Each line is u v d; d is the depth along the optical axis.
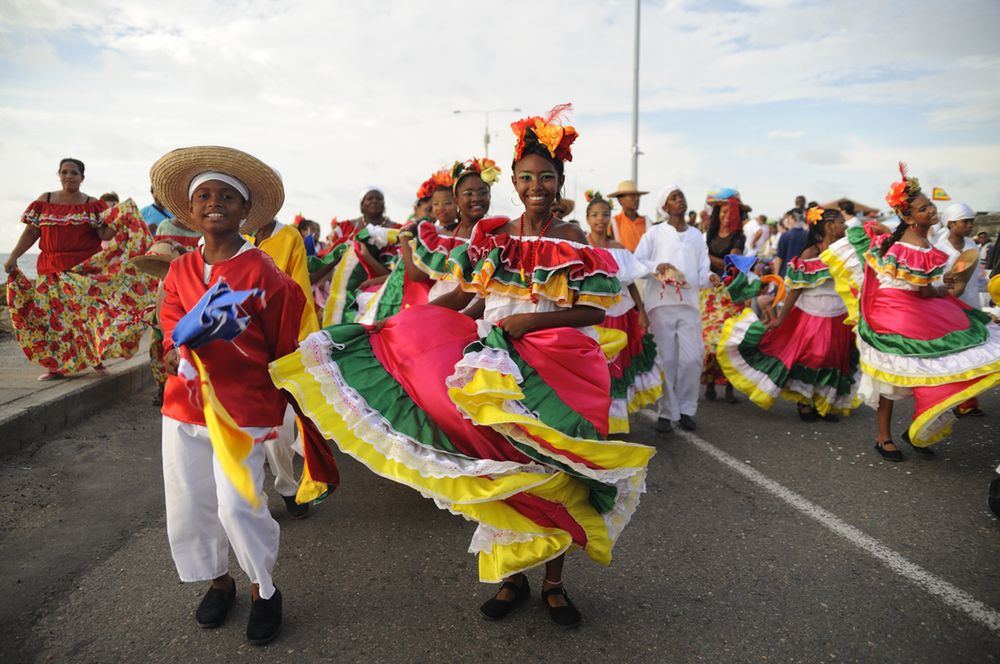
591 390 2.94
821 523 4.01
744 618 3.03
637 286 6.33
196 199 2.85
